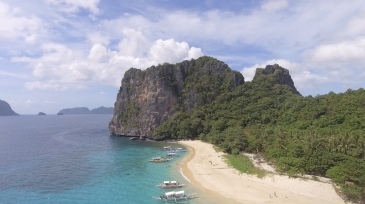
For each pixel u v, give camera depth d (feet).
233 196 184.24
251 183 208.85
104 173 244.63
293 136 272.51
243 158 273.33
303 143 239.09
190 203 173.58
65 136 551.59
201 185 206.80
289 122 360.28
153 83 515.50
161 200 178.50
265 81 529.86
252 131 329.72
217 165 261.65
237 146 299.58
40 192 195.42
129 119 523.29
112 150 366.43
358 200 171.73
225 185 205.26
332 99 365.81
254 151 294.05
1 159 307.99
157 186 206.49
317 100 383.24
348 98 345.72
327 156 206.49
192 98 517.96
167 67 531.50
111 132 553.64
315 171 209.05
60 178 229.86
